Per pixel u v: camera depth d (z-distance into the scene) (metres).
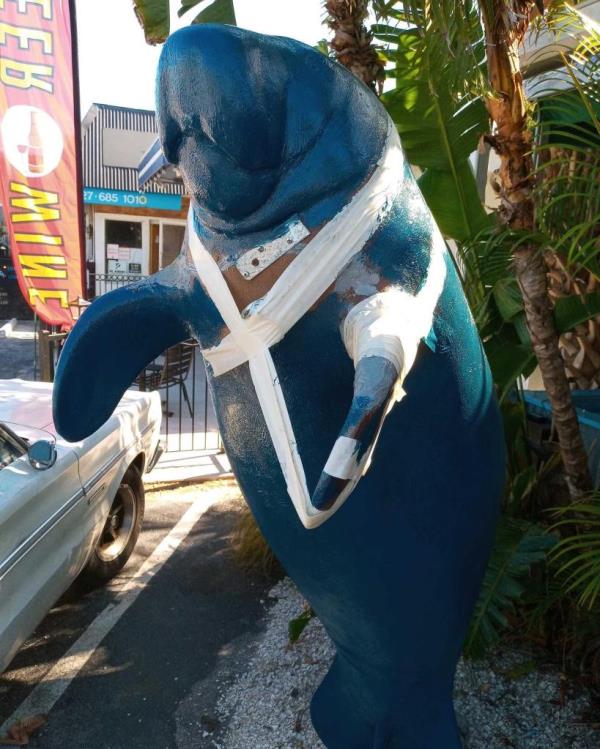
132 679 3.18
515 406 3.60
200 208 1.42
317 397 1.40
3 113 5.80
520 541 2.70
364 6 2.70
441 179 3.17
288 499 1.53
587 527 2.83
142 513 4.38
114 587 4.02
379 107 1.48
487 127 3.03
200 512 5.16
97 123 18.27
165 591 3.98
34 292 6.19
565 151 3.64
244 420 1.51
